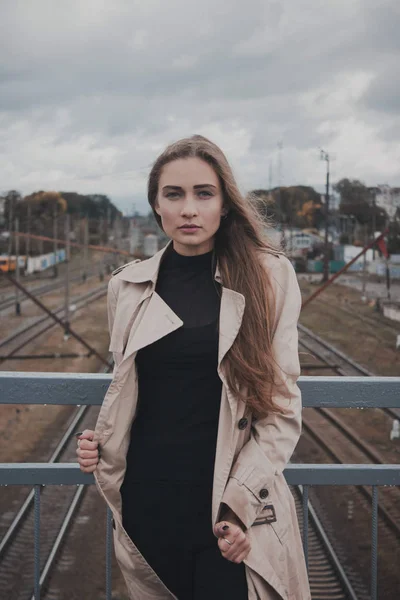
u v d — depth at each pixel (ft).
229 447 4.65
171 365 4.84
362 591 22.58
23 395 5.75
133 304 5.06
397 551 25.32
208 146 4.89
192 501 4.77
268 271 4.96
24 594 22.91
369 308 128.67
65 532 27.66
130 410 4.93
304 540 5.90
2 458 40.73
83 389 5.76
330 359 80.12
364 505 29.68
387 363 78.54
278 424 4.67
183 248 5.09
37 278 208.85
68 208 273.33
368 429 45.57
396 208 191.52
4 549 25.82
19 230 217.56
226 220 5.12
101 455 4.97
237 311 4.74
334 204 204.74
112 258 291.99
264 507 4.69
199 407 4.83
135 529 4.91
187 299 4.97
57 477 5.85
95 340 96.63
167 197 4.92
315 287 168.25
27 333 99.81
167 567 4.88
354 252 202.69
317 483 5.86
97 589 23.21
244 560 4.55
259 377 4.58
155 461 4.84
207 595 4.73
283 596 4.66
